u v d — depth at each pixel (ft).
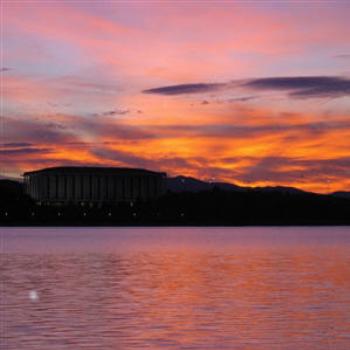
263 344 170.30
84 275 349.00
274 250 615.16
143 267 404.98
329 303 237.25
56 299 249.75
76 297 255.70
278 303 237.25
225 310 221.87
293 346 168.04
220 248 654.94
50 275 349.20
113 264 431.02
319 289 279.28
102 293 268.41
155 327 192.54
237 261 459.73
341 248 652.89
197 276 340.59
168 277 336.29
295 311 219.20
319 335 180.75
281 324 196.13
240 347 167.02
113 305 233.76
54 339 176.35
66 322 200.44
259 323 197.98
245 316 210.18
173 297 255.09
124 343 171.53
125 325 195.42
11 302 241.76
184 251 599.57
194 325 195.31
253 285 295.89
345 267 400.88
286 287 287.28
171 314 214.28
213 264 429.79
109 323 198.70
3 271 375.66
